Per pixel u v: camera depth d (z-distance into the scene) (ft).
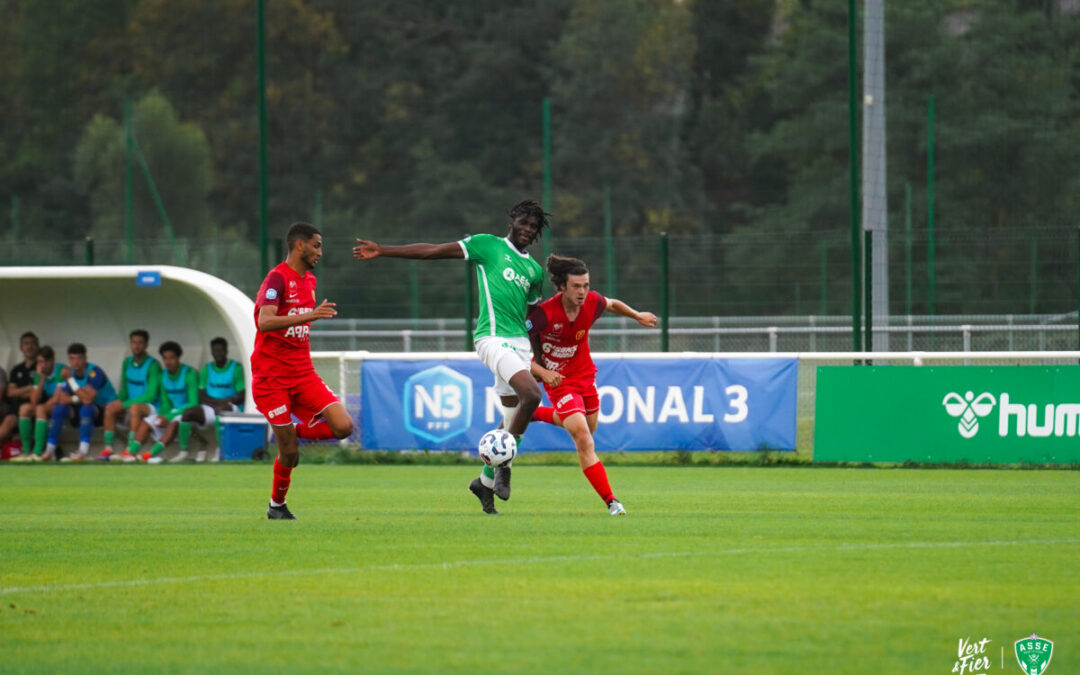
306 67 615.98
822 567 79.10
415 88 604.49
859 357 169.07
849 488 136.77
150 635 62.69
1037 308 380.58
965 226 499.92
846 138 546.26
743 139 587.68
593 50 589.32
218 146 600.80
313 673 55.67
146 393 185.16
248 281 449.06
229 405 186.29
